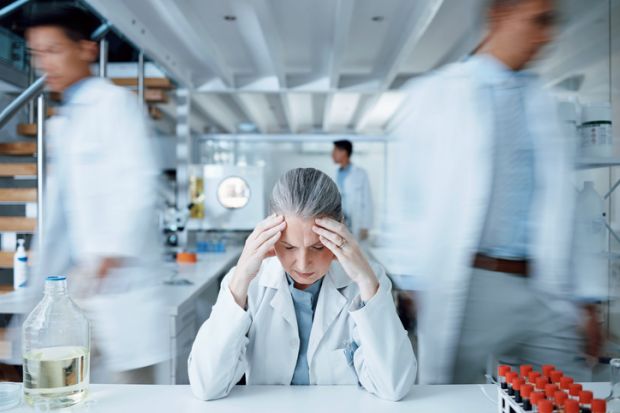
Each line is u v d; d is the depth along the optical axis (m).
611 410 0.78
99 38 2.40
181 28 2.73
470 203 1.37
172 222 3.47
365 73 4.20
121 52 3.39
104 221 1.55
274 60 3.20
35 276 1.73
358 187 4.27
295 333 1.14
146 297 1.61
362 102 5.34
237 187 3.69
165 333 1.69
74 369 0.92
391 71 3.58
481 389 1.03
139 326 1.59
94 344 1.56
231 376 0.99
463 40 3.45
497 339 1.43
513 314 1.41
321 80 4.00
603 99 1.85
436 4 2.31
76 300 1.55
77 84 1.66
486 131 1.36
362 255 1.01
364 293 1.01
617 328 1.67
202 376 0.96
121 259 1.56
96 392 1.00
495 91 1.38
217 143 4.11
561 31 1.70
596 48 1.85
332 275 1.18
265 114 6.18
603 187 1.76
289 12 2.89
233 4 2.70
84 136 1.59
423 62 4.05
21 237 2.80
